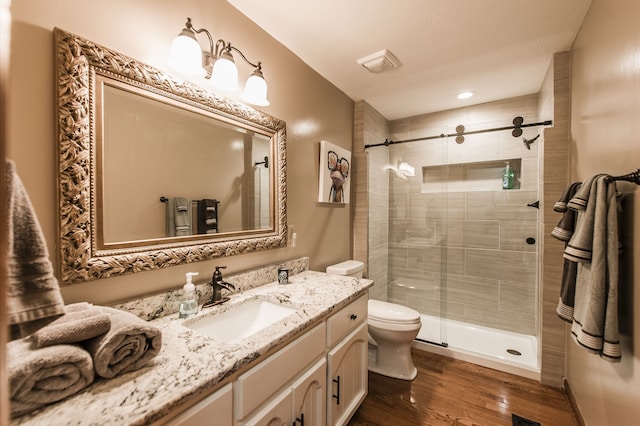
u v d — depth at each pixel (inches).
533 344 91.4
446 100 101.7
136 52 38.7
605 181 39.7
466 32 62.7
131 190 38.2
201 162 47.9
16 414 20.2
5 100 12.6
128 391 23.7
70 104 31.8
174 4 43.6
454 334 99.7
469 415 62.5
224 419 28.8
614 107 43.3
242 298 49.7
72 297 32.7
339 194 89.0
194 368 27.4
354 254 102.0
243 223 55.9
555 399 67.6
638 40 35.5
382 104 105.6
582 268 42.9
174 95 42.7
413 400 67.7
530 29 61.7
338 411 51.3
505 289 100.3
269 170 61.8
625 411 39.3
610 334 37.7
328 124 85.4
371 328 77.3
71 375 22.7
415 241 113.4
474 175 106.3
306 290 55.4
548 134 72.6
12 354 21.4
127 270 36.9
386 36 64.1
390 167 118.6
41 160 30.4
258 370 32.7
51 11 31.0
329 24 59.7
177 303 42.7
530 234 95.9
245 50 56.2
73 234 32.1
